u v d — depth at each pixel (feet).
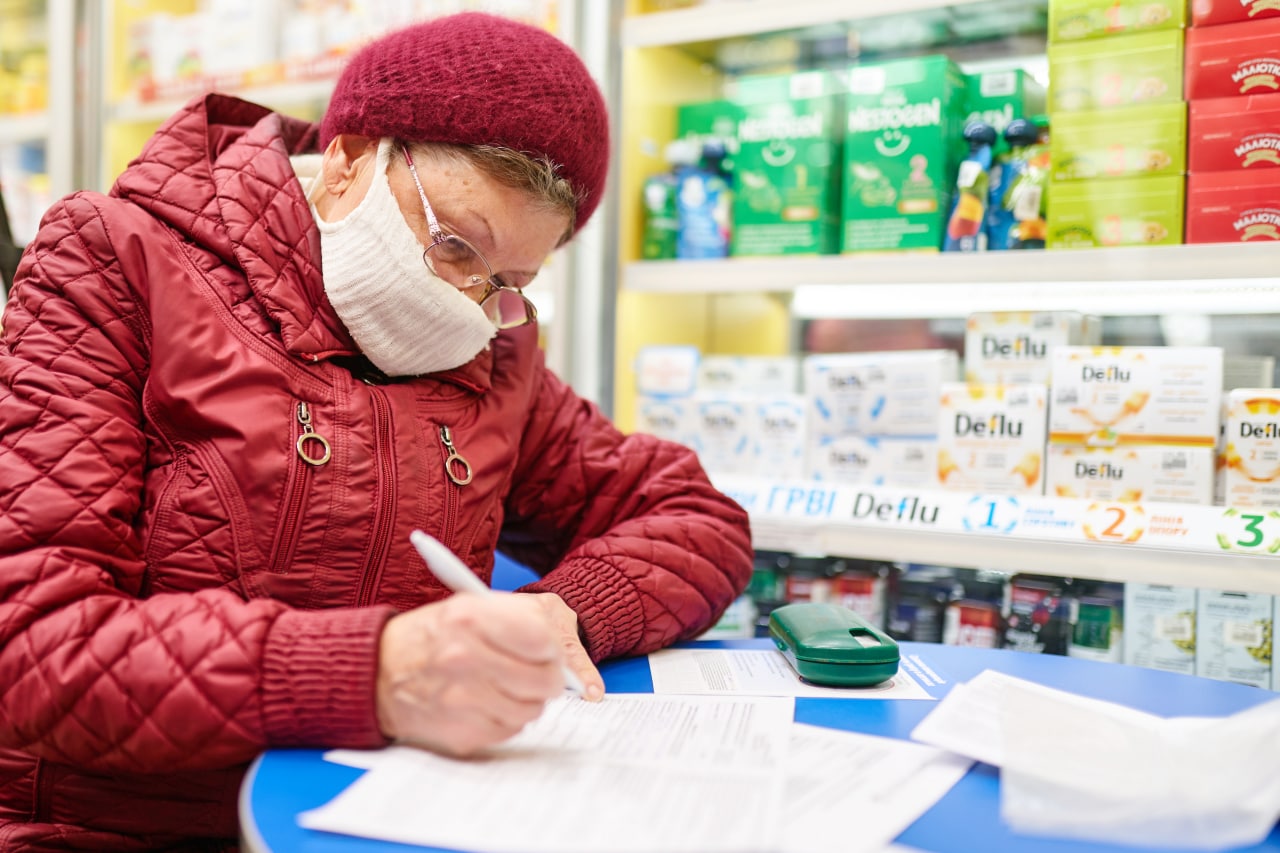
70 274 3.53
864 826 2.22
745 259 6.52
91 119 9.65
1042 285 6.04
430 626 2.57
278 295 3.60
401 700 2.56
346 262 3.59
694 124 7.06
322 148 4.01
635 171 7.07
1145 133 5.37
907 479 6.13
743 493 6.35
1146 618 5.71
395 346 3.71
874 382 6.24
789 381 6.79
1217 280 5.14
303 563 3.49
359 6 8.64
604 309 7.01
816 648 3.43
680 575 4.08
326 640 2.65
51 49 9.69
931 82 6.08
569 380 7.13
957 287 6.36
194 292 3.58
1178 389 5.35
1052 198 5.61
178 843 3.32
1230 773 2.40
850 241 6.33
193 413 3.46
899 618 6.46
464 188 3.47
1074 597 5.97
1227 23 5.19
